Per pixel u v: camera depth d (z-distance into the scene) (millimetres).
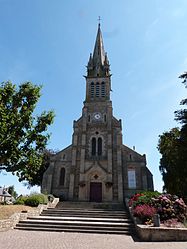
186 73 18750
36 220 14734
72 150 30859
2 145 13141
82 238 10961
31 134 14539
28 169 14555
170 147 25344
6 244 9070
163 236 10711
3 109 13453
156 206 14352
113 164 29859
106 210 19688
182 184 24516
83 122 32844
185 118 18391
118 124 32438
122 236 11945
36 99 15164
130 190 28156
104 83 36125
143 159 29938
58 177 29734
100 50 41562
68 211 18578
